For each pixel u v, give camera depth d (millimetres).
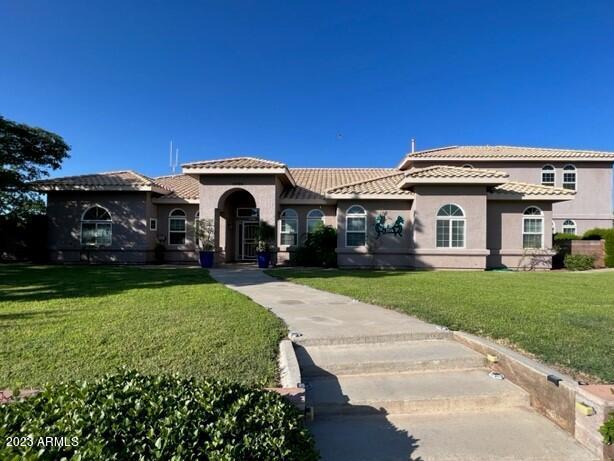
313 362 5465
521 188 21500
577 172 28000
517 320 7051
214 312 7863
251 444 2551
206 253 20469
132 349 5496
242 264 22859
